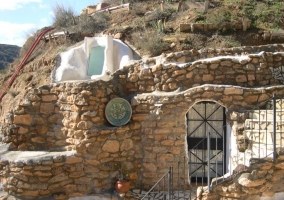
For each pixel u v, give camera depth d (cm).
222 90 674
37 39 1191
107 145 699
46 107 750
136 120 718
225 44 903
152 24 1043
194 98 683
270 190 548
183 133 700
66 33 1109
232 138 675
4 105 1082
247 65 714
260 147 588
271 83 721
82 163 694
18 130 746
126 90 754
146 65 751
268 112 644
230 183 561
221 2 1137
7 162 677
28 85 998
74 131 705
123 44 927
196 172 757
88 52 922
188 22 1018
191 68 717
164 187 704
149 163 714
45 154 701
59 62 941
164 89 724
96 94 705
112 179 708
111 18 1191
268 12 1041
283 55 732
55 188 681
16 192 673
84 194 693
